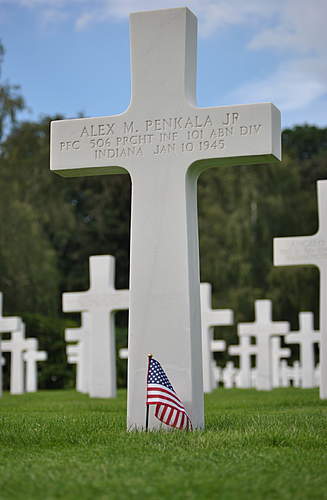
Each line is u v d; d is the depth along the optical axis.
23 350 27.08
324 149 64.06
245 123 9.98
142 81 10.40
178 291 10.12
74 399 19.09
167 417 9.68
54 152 10.66
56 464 7.59
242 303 48.38
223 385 38.47
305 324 26.80
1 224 41.56
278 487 6.59
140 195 10.32
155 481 6.77
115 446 8.48
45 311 43.53
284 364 35.06
